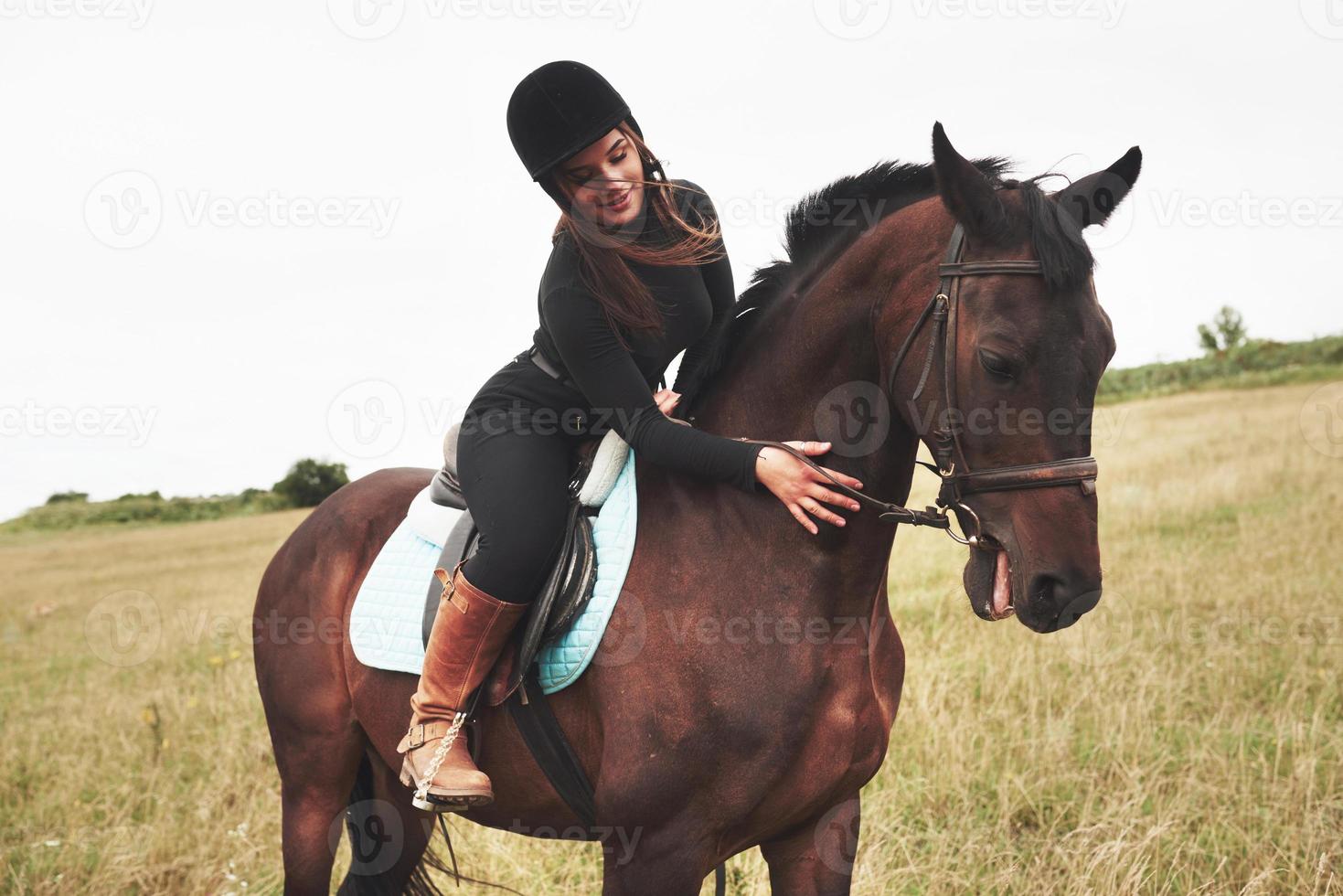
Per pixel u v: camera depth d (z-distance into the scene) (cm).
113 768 495
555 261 208
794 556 201
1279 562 721
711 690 197
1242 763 378
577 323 202
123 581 1474
